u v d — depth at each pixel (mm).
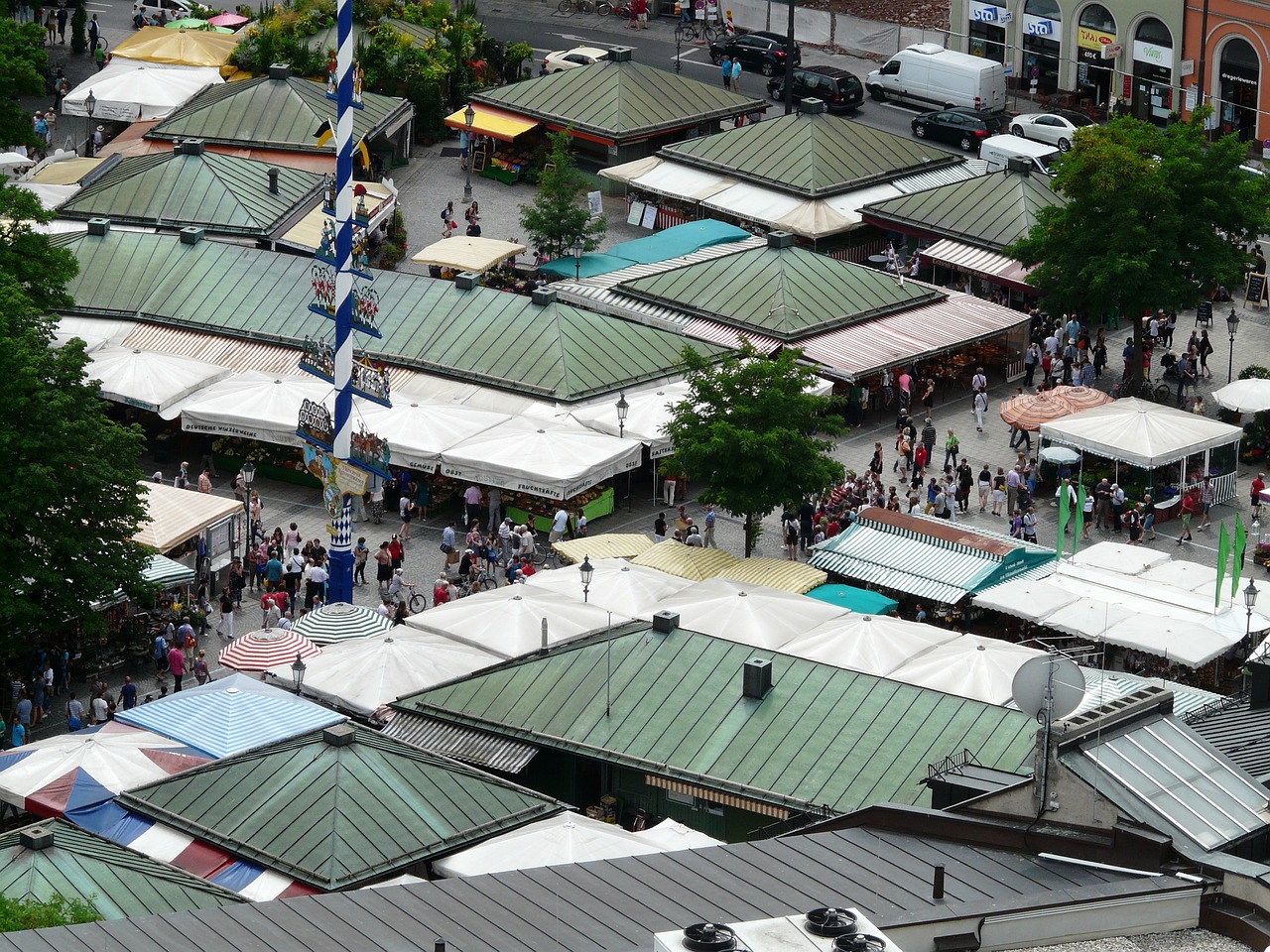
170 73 151625
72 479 85000
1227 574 94562
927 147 142000
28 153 146000
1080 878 44719
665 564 94250
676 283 120875
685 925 45125
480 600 87938
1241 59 146250
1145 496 101750
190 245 121688
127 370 109688
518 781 77938
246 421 106188
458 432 103812
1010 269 124562
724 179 137750
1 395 84250
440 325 113875
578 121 143625
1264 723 63500
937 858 46750
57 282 103750
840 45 168125
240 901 62625
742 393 96812
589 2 176125
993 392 117938
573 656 79562
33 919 54719
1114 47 151125
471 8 164750
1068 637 89750
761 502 95375
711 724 75250
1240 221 114188
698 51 166875
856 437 112000
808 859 47531
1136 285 111750
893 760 72188
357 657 83000
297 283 119000
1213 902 42031
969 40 160000
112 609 91750
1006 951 41188
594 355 111312
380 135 143750
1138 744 46688
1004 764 71062
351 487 93375
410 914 46219
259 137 140250
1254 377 112250
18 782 71750
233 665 83438
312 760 70625
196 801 69375
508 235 136750
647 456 105000
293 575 96000
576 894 46875
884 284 120562
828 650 83312
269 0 176500
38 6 165625
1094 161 112500
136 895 62000
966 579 91750
